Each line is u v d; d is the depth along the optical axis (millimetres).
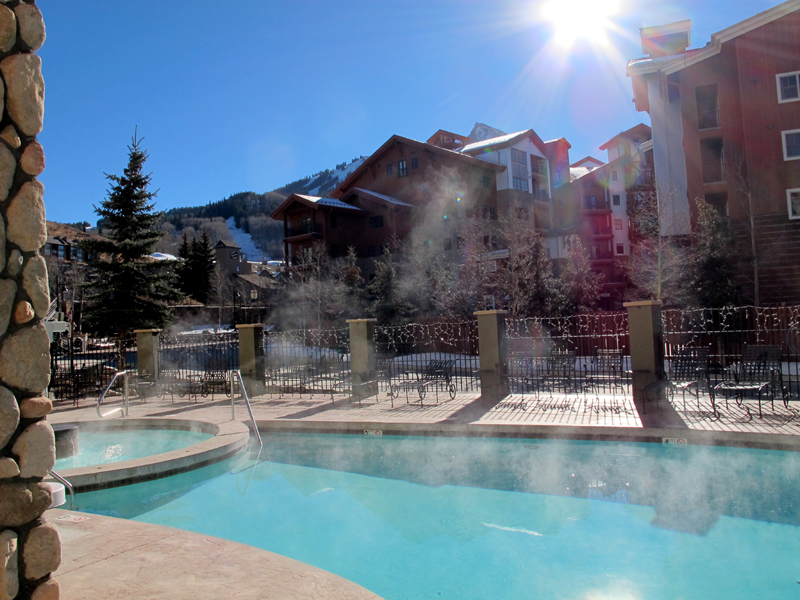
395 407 10508
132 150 23703
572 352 16266
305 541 5129
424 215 37812
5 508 2148
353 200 40156
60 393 13844
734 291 18469
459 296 25266
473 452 7906
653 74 24875
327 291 30844
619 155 46031
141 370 14180
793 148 20844
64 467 7848
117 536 4031
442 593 4062
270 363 16766
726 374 11469
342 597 2980
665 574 4176
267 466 7672
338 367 16938
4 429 2170
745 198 21453
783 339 14945
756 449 6895
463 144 45906
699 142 22688
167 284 25266
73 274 35969
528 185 41031
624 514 5383
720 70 22453
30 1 2404
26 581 2238
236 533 5367
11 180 2260
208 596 2990
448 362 12555
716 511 5324
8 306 2217
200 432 9539
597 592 3957
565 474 6707
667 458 7145
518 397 10977
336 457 8000
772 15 20938
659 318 9680
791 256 20531
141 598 2969
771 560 4316
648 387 8711
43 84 2438
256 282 65375
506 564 4480
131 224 23266
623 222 45625
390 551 4844
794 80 20938
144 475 6590
